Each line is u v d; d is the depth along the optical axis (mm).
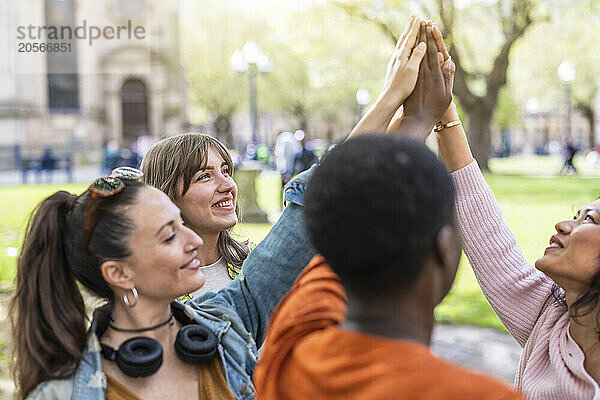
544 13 23641
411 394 973
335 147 1146
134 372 1540
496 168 33031
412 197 1032
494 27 25188
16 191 18281
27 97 33000
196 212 2365
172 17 37938
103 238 1561
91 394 1522
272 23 23984
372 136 1117
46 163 22359
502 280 1936
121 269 1582
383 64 29312
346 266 1071
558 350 1724
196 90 45062
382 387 988
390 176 1042
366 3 21875
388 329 1072
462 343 5211
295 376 1108
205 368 1677
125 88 37750
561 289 1866
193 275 1633
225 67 41875
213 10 39469
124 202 1578
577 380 1661
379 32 24109
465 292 6816
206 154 2373
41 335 1555
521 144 69062
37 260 1583
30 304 1570
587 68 34656
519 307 1932
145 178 2410
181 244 1618
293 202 1735
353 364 1039
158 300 1626
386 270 1051
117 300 1644
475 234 1952
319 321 1178
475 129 24984
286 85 47469
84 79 35188
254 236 9711
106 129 36938
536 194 16984
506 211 13336
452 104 1940
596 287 1643
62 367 1545
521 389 1805
